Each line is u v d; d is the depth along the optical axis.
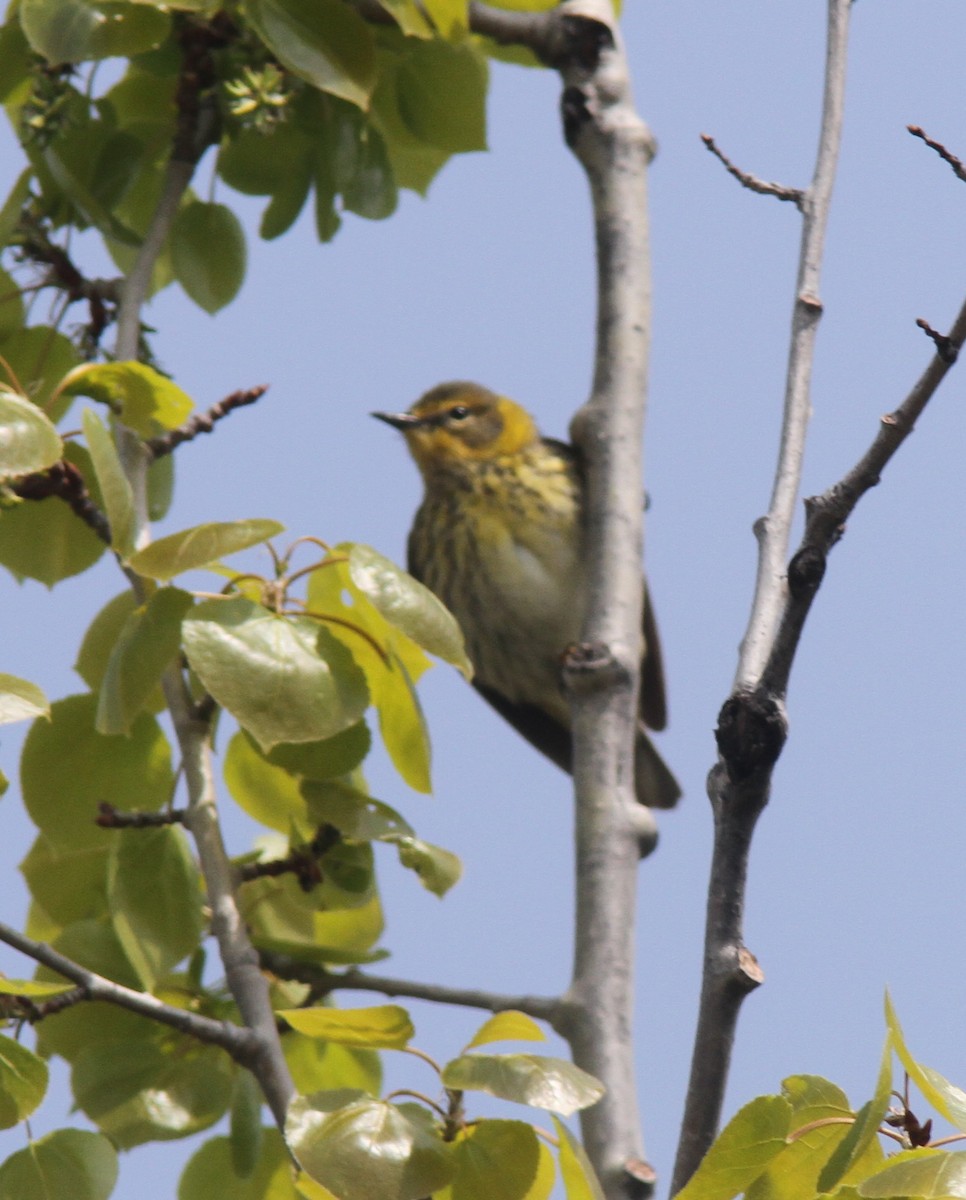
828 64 7.95
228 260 9.81
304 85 9.56
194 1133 7.85
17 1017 6.56
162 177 9.87
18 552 9.11
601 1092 5.93
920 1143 5.81
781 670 6.47
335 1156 5.83
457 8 9.25
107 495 6.89
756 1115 5.68
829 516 6.42
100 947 7.89
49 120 8.97
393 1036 6.29
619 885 7.76
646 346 9.30
